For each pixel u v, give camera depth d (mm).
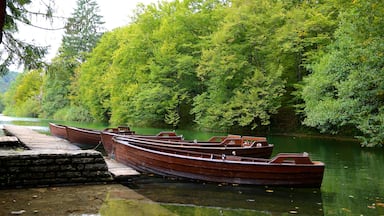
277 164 6656
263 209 5141
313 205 5414
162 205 5047
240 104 19391
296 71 21797
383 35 11031
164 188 6473
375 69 11484
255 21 19266
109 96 33344
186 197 5766
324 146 14086
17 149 9484
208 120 20859
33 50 8555
